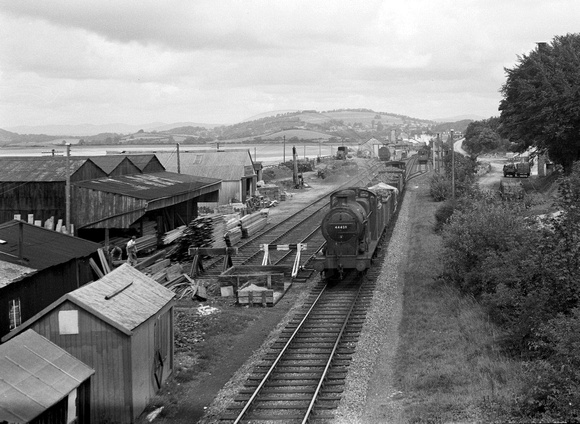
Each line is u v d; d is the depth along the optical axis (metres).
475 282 23.36
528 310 17.12
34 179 33.41
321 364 17.81
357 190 31.14
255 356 19.08
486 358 16.78
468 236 23.72
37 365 13.28
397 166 90.19
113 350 14.98
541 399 13.41
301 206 60.53
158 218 38.88
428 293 24.83
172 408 15.63
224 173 57.88
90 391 15.01
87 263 24.20
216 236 36.97
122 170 40.81
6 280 18.62
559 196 18.95
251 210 52.84
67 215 29.55
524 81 50.31
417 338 19.62
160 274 27.48
